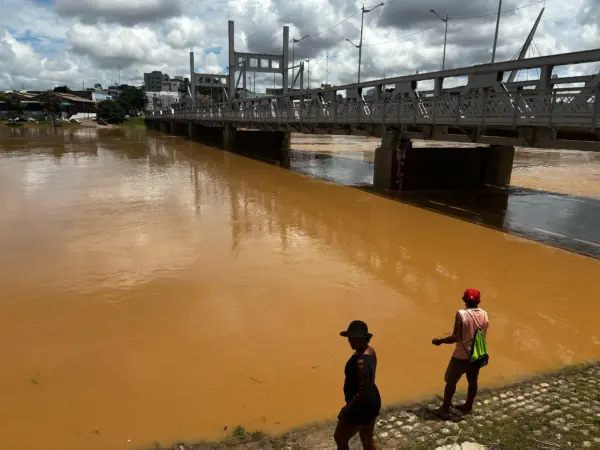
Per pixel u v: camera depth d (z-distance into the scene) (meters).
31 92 142.12
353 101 24.81
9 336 7.69
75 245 12.58
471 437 4.60
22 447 5.16
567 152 49.03
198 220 15.70
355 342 3.69
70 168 29.58
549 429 4.72
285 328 8.10
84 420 5.63
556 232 15.44
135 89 150.50
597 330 8.34
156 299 9.21
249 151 45.94
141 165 32.06
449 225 16.02
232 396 6.14
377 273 11.02
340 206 18.83
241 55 60.12
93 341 7.57
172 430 5.44
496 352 7.47
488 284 10.52
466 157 24.33
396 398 6.02
